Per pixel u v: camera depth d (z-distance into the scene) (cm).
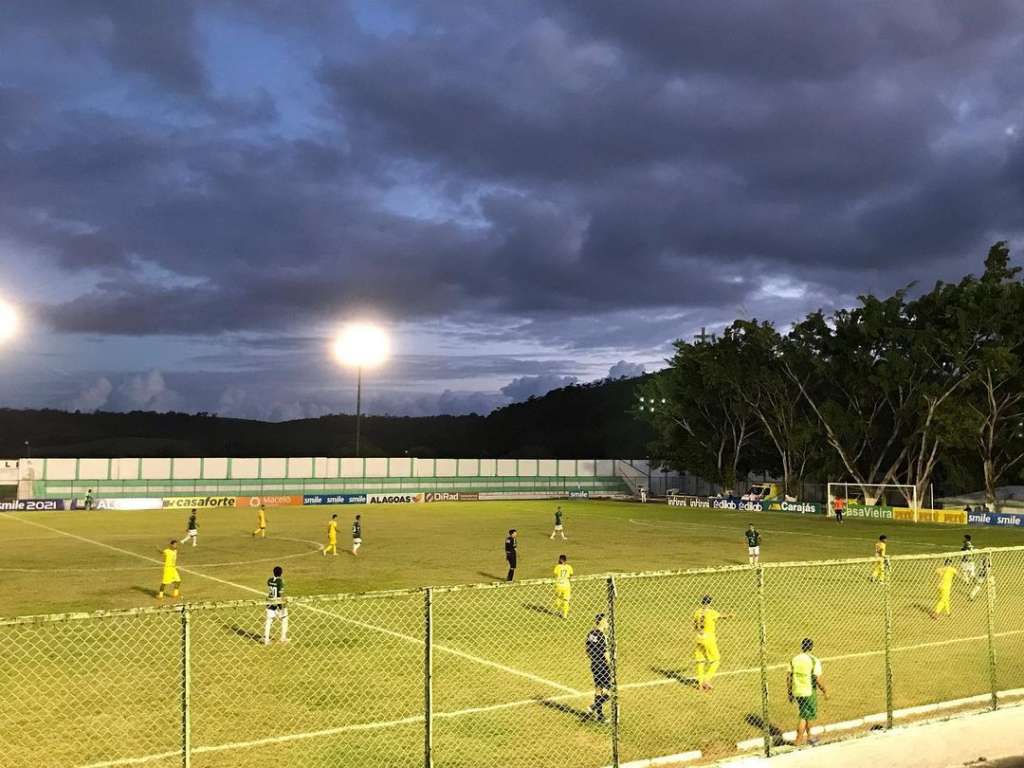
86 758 1109
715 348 7919
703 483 10288
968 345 6412
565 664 1638
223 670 1570
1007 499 6919
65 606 2320
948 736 1161
